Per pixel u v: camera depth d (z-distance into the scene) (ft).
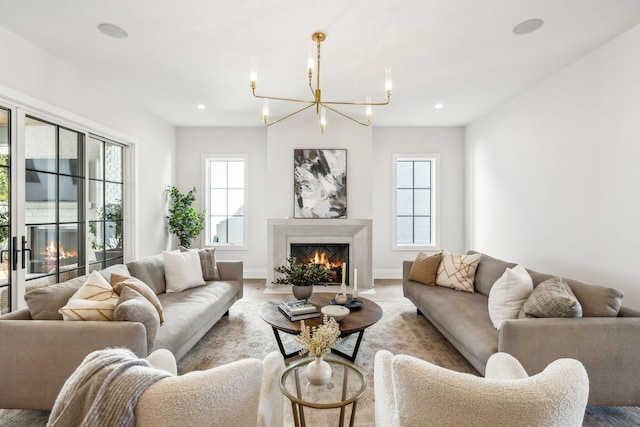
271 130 17.28
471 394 2.60
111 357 2.84
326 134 17.22
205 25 8.35
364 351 9.21
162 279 10.71
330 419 6.27
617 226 8.95
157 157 16.40
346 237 17.03
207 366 8.27
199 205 18.66
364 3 7.44
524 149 13.06
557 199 11.24
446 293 10.68
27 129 9.21
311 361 5.44
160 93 13.24
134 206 14.21
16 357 5.76
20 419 6.08
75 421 2.58
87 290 6.72
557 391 2.55
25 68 8.96
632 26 8.40
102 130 12.03
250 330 10.72
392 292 15.78
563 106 10.93
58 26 8.35
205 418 2.68
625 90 8.69
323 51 9.68
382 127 18.66
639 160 8.31
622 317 6.41
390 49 9.57
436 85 12.41
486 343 6.84
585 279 10.05
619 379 5.98
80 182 11.25
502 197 14.66
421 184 19.13
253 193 18.76
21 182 8.91
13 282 8.71
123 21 8.16
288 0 7.33
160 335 7.07
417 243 19.16
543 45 9.38
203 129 18.65
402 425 2.97
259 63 10.52
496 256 15.23
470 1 7.38
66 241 10.62
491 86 12.50
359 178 17.24
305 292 9.58
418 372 2.80
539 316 6.59
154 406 2.46
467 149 18.19
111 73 11.32
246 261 18.81
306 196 17.15
